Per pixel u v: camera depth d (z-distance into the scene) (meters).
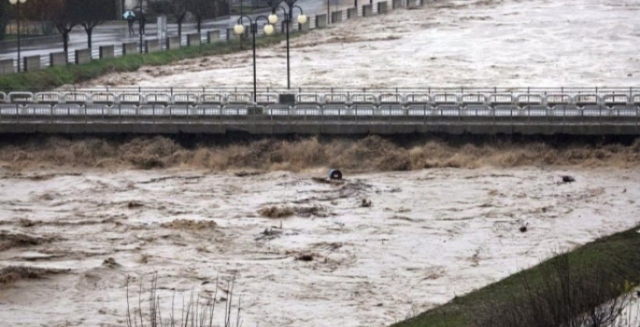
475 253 151.50
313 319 131.00
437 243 155.62
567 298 113.56
